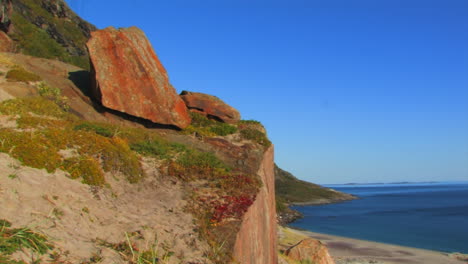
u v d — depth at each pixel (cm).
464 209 8306
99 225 738
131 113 1602
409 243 3919
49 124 1177
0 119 1108
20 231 553
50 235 613
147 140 1390
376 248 3497
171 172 1162
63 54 3309
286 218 6044
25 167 822
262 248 1130
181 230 806
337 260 2912
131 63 1641
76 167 918
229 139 1748
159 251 695
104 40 1622
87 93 1686
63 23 4028
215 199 1017
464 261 2944
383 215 7069
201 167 1252
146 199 967
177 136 1647
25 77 1516
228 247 785
